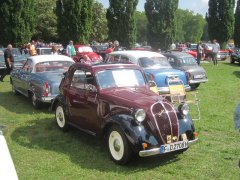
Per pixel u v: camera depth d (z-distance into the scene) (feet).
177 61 54.60
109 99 22.79
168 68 44.93
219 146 25.50
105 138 23.03
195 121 32.73
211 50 101.81
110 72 25.09
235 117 13.44
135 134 20.35
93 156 23.09
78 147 24.84
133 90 24.00
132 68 26.18
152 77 40.78
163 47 107.55
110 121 21.76
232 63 102.42
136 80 25.71
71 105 26.71
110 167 21.27
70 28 98.22
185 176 20.17
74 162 22.04
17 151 23.90
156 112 21.08
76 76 26.58
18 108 37.29
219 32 136.77
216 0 135.64
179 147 21.21
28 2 90.99
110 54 47.91
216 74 74.18
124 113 21.52
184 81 44.96
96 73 24.54
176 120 21.49
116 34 107.45
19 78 41.52
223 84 59.98
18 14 89.04
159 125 20.86
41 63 38.52
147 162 22.08
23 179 19.43
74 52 76.79
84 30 99.35
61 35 99.45
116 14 106.73
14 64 61.62
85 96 24.89
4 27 88.99
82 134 27.89
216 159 22.82
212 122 32.45
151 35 108.37
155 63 44.75
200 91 51.83
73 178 19.71
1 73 60.29
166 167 21.36
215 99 45.09
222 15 135.54
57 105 29.27
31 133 28.19
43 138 26.86
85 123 25.21
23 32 90.53
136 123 20.76
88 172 20.54
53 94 34.88
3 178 10.66
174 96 36.14
